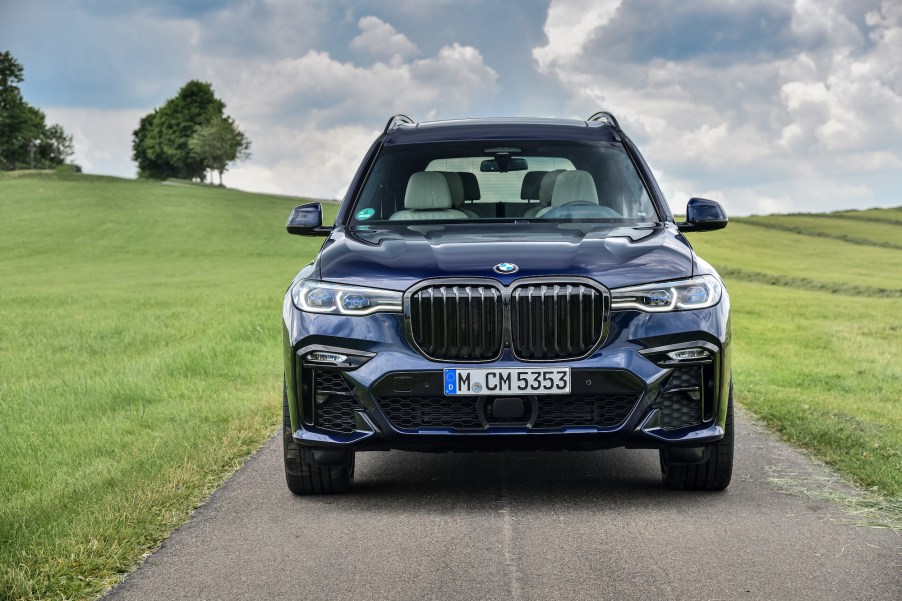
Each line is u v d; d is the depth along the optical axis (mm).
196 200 89688
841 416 7727
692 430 4727
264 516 4809
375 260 4852
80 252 60219
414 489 5344
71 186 95938
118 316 19344
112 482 5684
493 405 4609
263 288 32656
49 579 3861
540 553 4066
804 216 111812
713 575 3748
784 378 10922
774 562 3910
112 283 38375
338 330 4699
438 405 4668
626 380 4594
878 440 6566
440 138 6176
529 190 5789
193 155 144375
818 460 6027
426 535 4383
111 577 3904
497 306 4602
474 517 4688
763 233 92000
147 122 157125
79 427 7898
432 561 3986
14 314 20203
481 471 5805
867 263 66250
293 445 5066
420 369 4590
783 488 5238
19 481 6051
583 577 3744
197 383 10117
